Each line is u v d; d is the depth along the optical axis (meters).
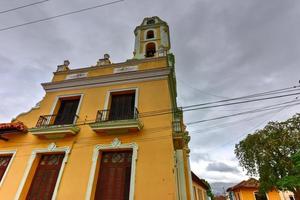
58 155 8.59
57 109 10.22
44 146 8.70
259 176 16.11
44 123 9.55
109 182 7.26
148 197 6.33
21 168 8.27
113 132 8.24
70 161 7.92
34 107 10.55
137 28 17.02
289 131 14.59
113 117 9.06
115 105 9.62
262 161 15.45
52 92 10.86
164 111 8.45
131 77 10.05
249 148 16.59
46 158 8.66
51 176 8.02
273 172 14.81
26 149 8.84
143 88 9.52
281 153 14.64
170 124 8.00
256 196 24.16
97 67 11.23
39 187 7.85
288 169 13.63
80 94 10.27
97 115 8.95
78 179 7.34
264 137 15.66
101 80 10.41
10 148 9.09
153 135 7.81
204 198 20.45
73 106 10.27
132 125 7.78
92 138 8.38
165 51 11.88
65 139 8.67
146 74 9.92
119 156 7.89
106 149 7.87
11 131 9.29
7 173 8.23
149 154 7.30
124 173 7.35
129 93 9.83
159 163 6.99
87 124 8.84
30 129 8.88
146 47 15.11
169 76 9.97
